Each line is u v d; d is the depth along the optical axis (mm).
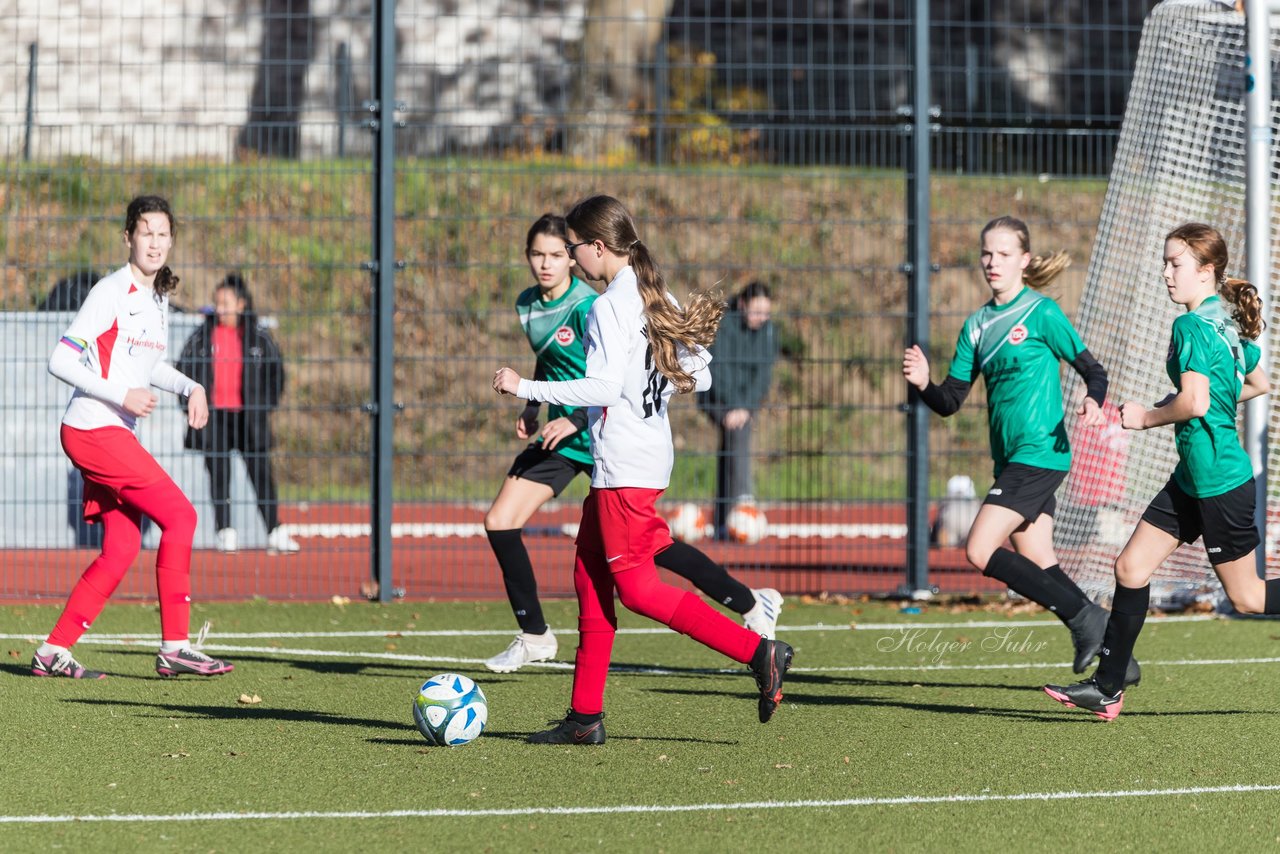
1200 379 22781
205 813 18375
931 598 38219
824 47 73688
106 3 63344
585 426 27141
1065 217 64438
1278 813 18562
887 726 23688
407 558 45281
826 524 53688
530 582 27938
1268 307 34062
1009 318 26734
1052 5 74812
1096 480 36062
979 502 46406
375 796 19188
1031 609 36562
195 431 43938
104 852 16797
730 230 65750
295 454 41406
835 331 65312
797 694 26359
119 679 27016
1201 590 36625
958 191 63750
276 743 22141
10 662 28469
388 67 37500
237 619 34562
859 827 17906
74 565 42156
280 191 62219
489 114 68875
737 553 45188
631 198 64812
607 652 22078
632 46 72062
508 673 28359
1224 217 35688
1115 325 36219
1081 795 19406
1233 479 23234
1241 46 35250
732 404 45562
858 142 71000
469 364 62062
